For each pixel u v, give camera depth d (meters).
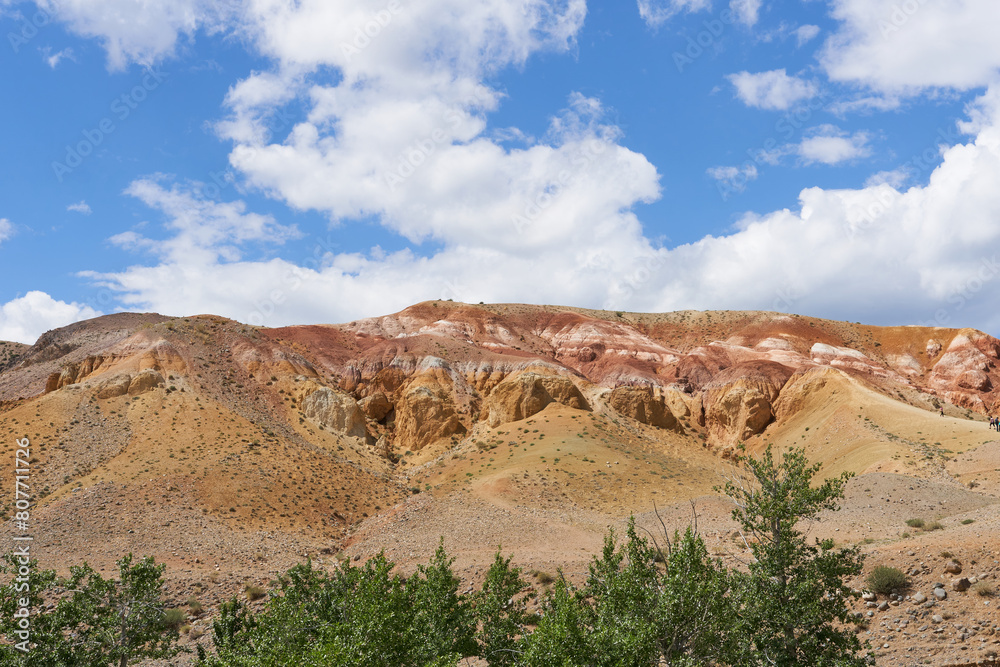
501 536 52.16
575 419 90.00
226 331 104.88
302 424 89.56
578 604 21.03
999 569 28.38
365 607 20.03
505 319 140.38
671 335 146.62
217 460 66.12
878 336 135.25
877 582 29.61
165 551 49.91
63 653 22.77
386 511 61.84
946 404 101.94
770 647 20.06
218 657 21.02
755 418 98.25
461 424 97.81
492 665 22.56
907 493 49.47
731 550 39.72
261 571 46.91
